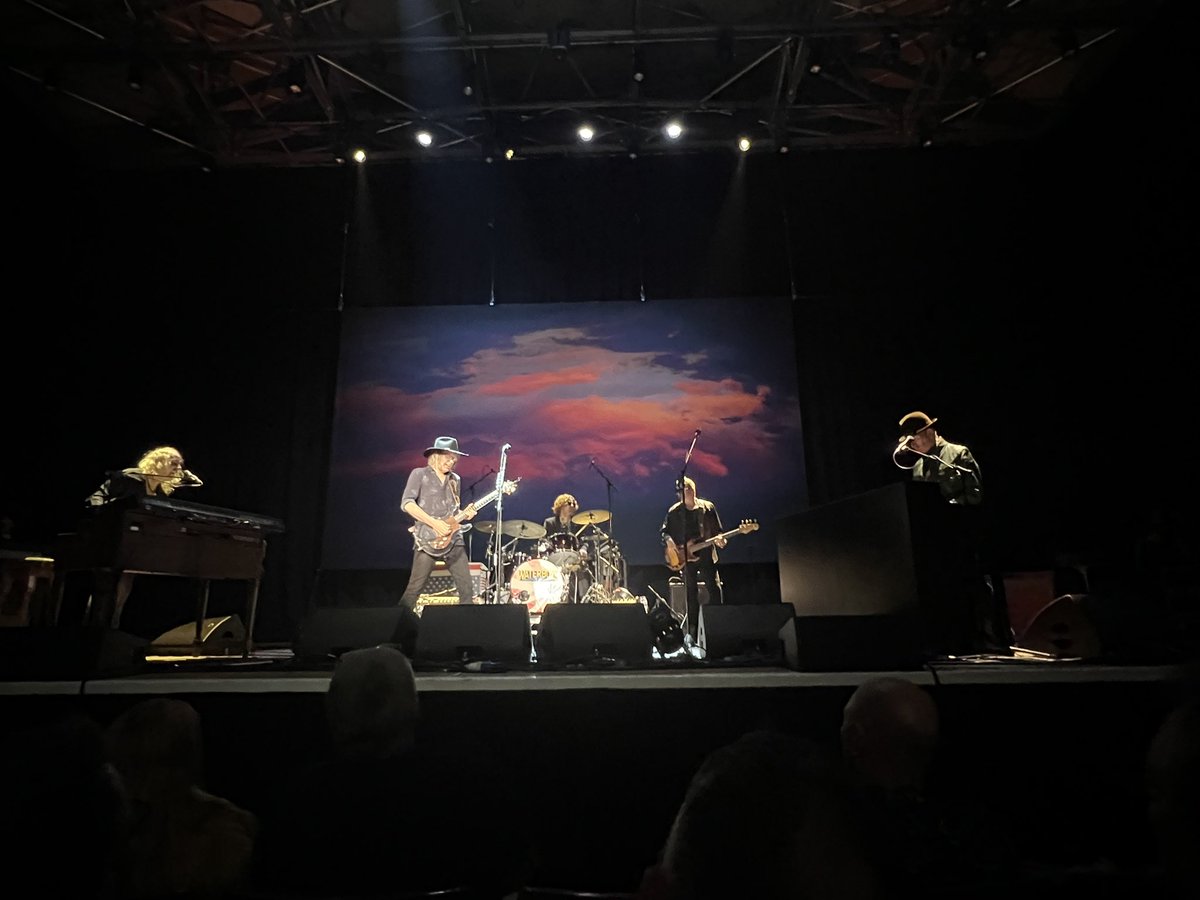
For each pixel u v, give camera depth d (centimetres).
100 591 359
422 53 661
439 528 544
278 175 755
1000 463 686
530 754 270
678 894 73
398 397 703
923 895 102
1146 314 639
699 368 702
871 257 729
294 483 698
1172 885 76
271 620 668
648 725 272
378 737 176
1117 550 647
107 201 748
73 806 100
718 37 601
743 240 739
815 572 360
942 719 268
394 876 148
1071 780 263
